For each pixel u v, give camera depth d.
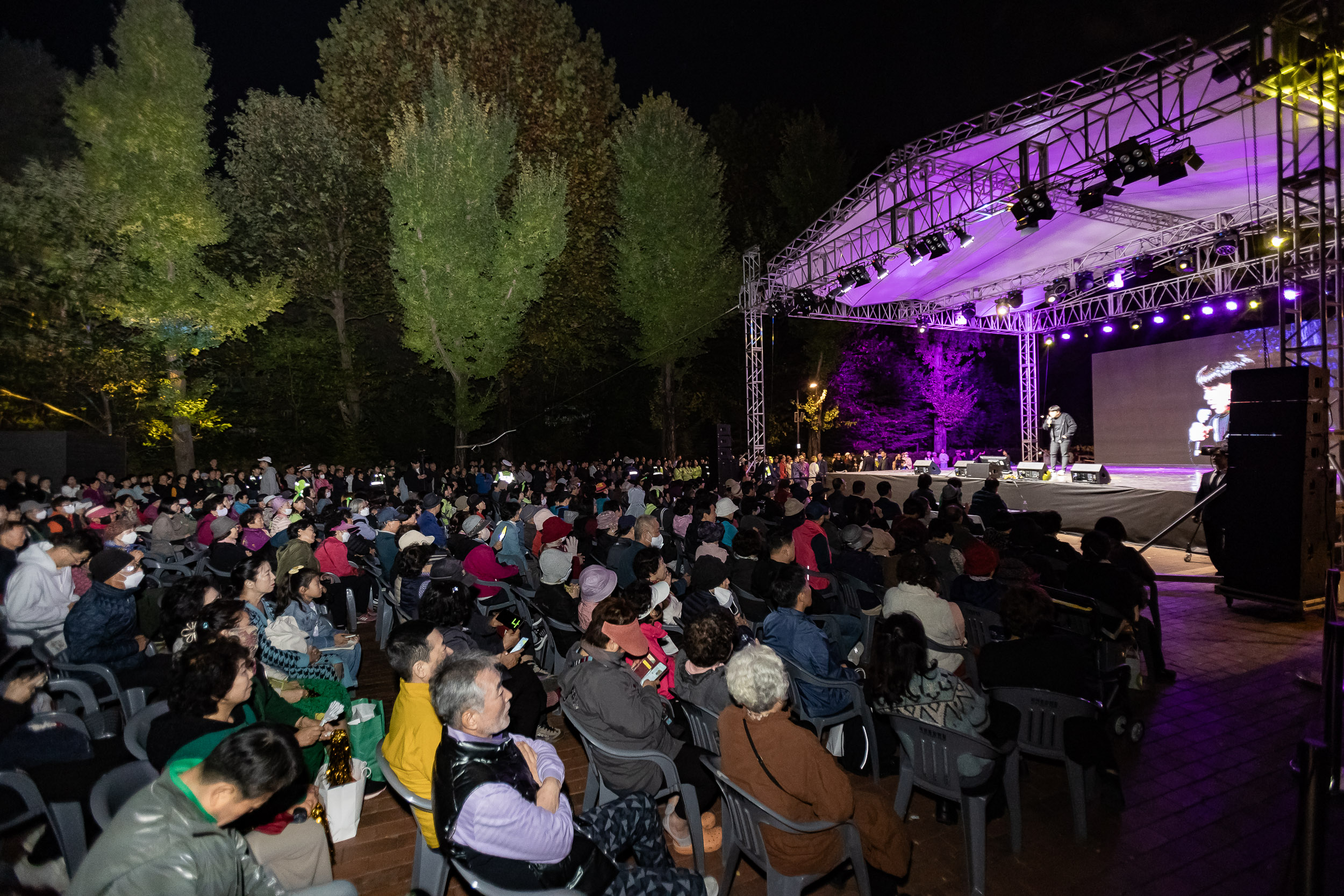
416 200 19.56
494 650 4.43
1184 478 14.85
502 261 20.88
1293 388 7.03
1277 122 7.21
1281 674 5.66
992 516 8.10
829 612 6.16
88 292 17.66
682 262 24.12
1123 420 18.88
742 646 4.29
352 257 23.88
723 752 2.71
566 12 25.62
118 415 20.17
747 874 3.21
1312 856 2.46
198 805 1.93
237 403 23.69
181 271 18.77
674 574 7.42
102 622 3.99
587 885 2.32
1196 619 7.44
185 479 15.96
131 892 1.76
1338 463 7.29
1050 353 32.06
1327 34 6.79
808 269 15.60
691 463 22.98
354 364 23.86
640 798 2.82
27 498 11.52
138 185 17.75
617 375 29.03
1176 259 15.20
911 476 17.92
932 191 11.81
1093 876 3.14
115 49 17.89
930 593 4.20
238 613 3.41
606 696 3.09
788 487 11.73
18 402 17.91
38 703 3.55
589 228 25.48
